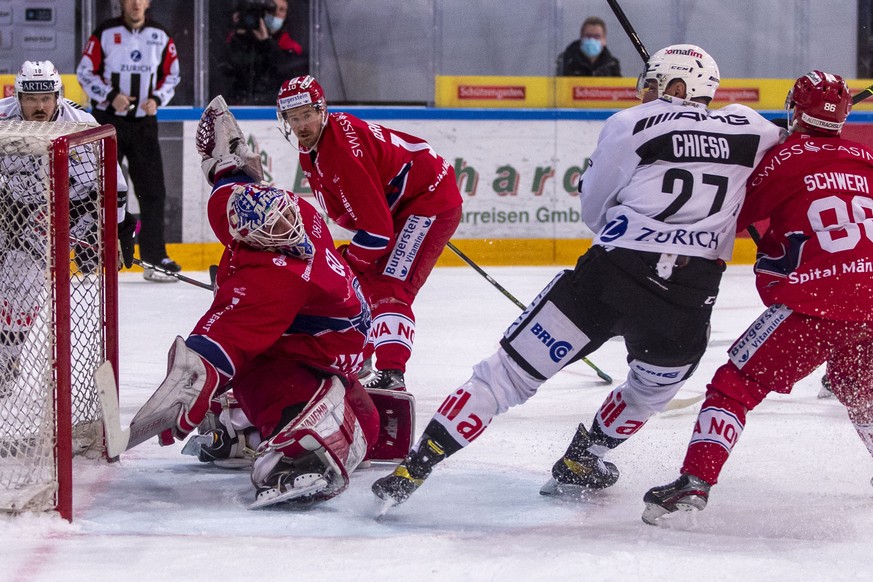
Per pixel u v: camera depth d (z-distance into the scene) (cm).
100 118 2517
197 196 2838
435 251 1302
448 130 2936
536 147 2969
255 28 2927
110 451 800
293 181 2880
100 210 1048
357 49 3020
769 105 3131
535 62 3069
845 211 883
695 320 883
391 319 1263
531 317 881
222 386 925
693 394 1486
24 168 880
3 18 2855
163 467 1055
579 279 870
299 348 946
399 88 3045
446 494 977
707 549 802
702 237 869
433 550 785
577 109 2984
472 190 2953
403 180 1276
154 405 842
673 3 3102
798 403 1423
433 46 3036
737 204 889
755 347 887
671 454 1152
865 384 920
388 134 1277
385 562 752
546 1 3045
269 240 884
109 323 1061
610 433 969
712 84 921
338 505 929
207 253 2855
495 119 2947
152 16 2886
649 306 865
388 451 1071
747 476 1052
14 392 990
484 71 3066
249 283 879
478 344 1877
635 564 752
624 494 991
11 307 927
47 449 842
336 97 3036
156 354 1725
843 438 1221
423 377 1598
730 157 884
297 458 900
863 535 854
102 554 757
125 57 2484
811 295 866
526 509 930
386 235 1202
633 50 3111
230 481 1005
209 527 845
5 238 927
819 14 3131
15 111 1283
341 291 936
